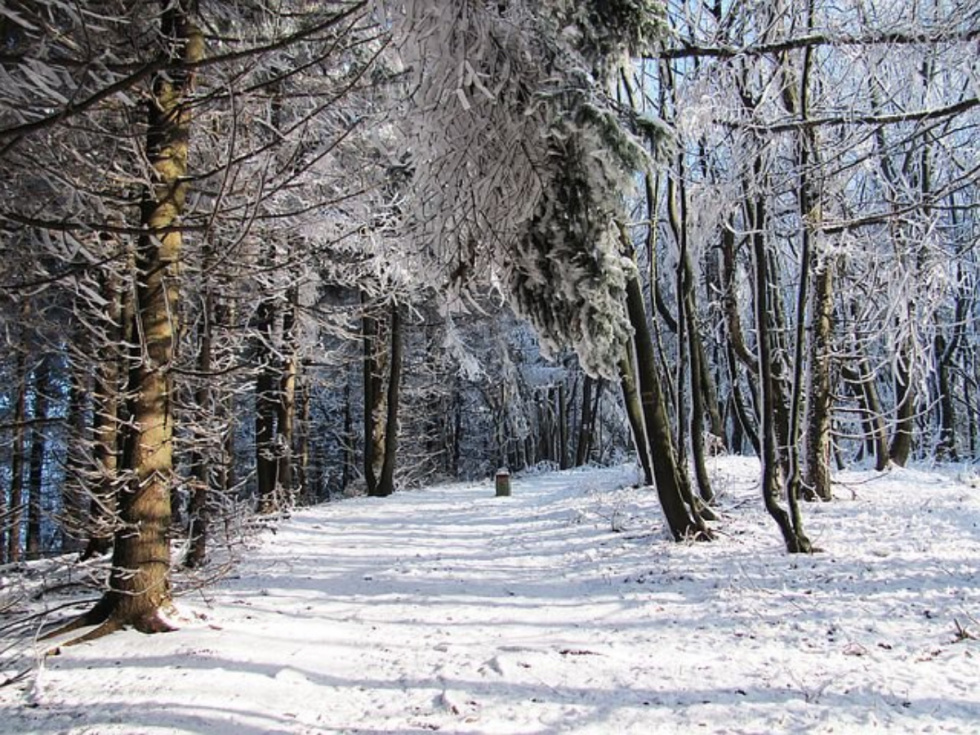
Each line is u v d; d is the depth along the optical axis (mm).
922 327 7938
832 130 8641
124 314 7504
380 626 6062
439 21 3230
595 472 22328
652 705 4062
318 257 10102
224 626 5750
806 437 11102
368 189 5676
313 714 4129
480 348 27703
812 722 3689
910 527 8500
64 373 7680
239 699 4246
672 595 6582
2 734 3777
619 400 32312
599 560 8367
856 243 8609
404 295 10664
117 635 5414
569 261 3939
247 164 6305
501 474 17031
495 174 3613
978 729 3494
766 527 9289
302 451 21047
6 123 3664
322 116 6371
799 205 8281
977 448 24344
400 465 26766
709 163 9328
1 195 3998
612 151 3830
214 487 8617
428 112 3535
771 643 5008
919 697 3895
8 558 13750
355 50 5289
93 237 5168
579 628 5793
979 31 5281
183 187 5969
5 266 4090
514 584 7625
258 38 5055
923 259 7570
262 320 11234
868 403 15562
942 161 8273
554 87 3682
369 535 11320
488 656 5062
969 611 5328
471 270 4121
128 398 5949
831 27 6023
